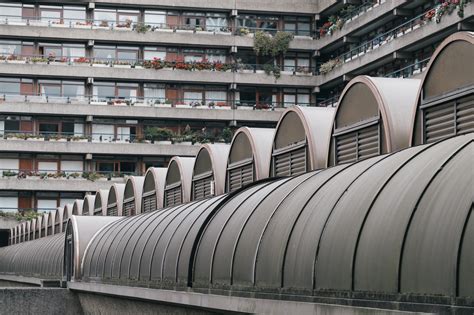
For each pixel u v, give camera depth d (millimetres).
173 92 82312
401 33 61219
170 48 82188
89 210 57875
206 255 20688
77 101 80500
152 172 44656
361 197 14641
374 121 22484
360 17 69875
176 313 23047
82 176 80562
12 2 80500
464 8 51844
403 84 22531
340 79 74750
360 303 13531
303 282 15453
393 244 12922
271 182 21062
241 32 81375
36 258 53875
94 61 80312
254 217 18734
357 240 13922
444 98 19062
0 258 75875
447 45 19000
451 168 12844
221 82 80812
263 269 17203
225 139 80812
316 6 81625
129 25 80875
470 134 13852
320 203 16078
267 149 31141
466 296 11312
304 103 81875
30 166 81062
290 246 16234
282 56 81750
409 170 14000
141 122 82188
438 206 12383
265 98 82125
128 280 28375
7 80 80438
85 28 80250
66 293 35125
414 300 12305
